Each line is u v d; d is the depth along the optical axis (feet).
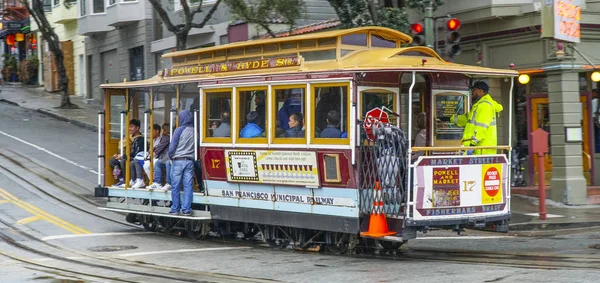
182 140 89.81
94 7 250.57
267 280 64.59
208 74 89.10
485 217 73.15
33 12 240.94
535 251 76.69
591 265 65.82
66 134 193.98
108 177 104.78
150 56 226.58
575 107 115.75
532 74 123.75
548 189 122.31
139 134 101.45
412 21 135.33
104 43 256.32
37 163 153.58
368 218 72.64
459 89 80.84
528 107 127.75
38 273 70.59
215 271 69.97
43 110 233.35
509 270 63.98
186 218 89.10
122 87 100.48
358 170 72.18
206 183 88.79
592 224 97.55
